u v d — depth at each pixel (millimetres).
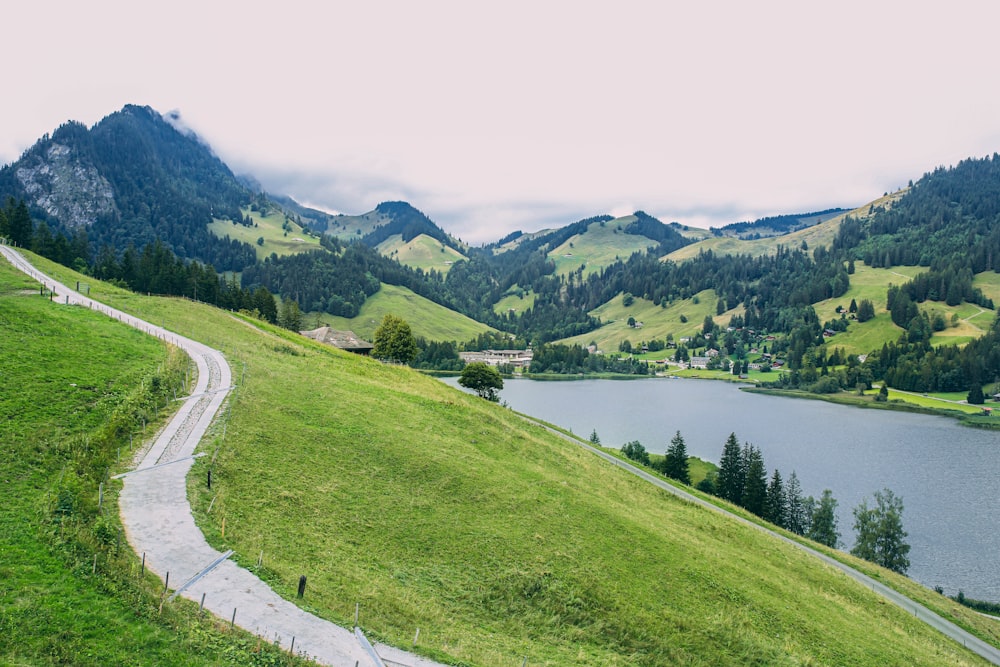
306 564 27234
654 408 192375
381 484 37438
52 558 21859
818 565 54281
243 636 20766
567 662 26375
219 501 29844
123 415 35812
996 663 45250
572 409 185625
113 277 132000
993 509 99250
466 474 41719
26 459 28125
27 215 127562
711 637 31203
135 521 26750
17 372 37062
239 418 40844
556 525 37969
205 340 65438
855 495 105938
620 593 32625
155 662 18469
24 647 17594
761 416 183375
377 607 25547
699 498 73625
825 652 33438
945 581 76000
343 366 72375
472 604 28969
